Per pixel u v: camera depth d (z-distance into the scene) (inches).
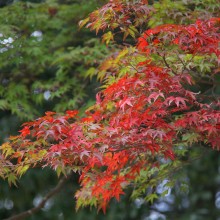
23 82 384.5
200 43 219.6
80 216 447.8
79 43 405.7
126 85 211.8
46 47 386.3
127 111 216.1
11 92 367.9
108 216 445.4
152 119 217.0
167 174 281.0
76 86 377.1
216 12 268.5
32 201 461.4
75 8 375.9
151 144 217.3
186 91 212.4
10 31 344.5
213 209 478.3
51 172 442.9
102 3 323.6
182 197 470.0
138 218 463.5
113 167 238.5
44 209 459.5
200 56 234.1
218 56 224.8
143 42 229.3
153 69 213.5
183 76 216.5
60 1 414.6
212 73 282.8
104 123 237.6
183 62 233.6
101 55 346.9
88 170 244.8
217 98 244.4
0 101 359.6
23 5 379.9
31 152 218.5
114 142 212.7
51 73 417.1
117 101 230.4
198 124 219.6
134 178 267.6
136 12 234.2
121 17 229.3
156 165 263.0
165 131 219.5
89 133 213.5
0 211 465.7
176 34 219.3
